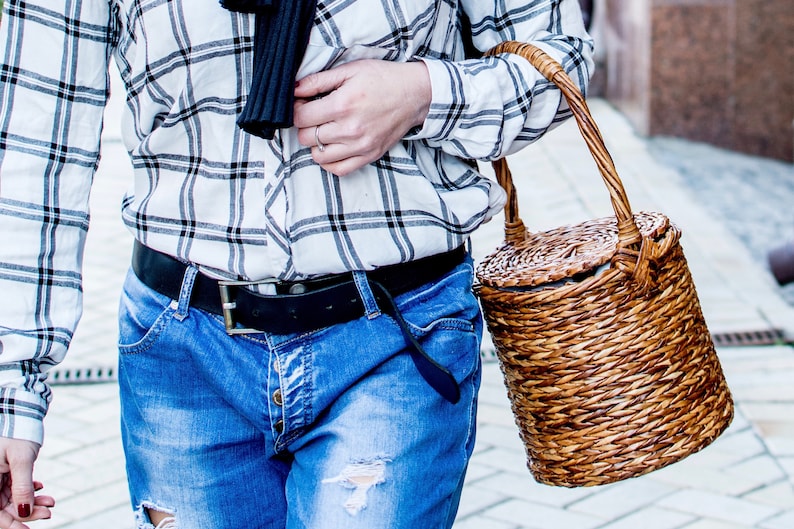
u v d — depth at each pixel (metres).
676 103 7.88
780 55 7.56
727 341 4.61
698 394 1.91
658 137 7.98
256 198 1.68
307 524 1.69
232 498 1.84
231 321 1.74
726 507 3.40
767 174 7.17
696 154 7.59
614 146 7.81
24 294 1.80
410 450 1.69
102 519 3.47
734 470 3.62
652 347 1.85
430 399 1.72
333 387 1.72
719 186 6.86
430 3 1.68
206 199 1.70
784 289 5.12
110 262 5.80
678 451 1.89
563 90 1.75
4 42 1.79
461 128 1.72
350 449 1.68
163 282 1.79
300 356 1.72
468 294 1.82
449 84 1.67
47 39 1.79
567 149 7.66
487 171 7.21
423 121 1.68
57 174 1.83
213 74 1.65
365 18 1.63
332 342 1.71
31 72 1.79
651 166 7.30
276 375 1.72
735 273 5.38
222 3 1.57
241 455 1.84
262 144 1.66
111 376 4.53
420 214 1.71
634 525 3.32
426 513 1.71
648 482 3.58
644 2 7.84
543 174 7.09
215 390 1.79
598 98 9.52
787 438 3.80
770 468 3.62
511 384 1.95
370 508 1.67
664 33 7.76
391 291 1.73
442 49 1.78
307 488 1.71
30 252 1.80
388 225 1.69
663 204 6.51
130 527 3.41
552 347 1.86
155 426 1.83
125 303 1.86
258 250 1.68
